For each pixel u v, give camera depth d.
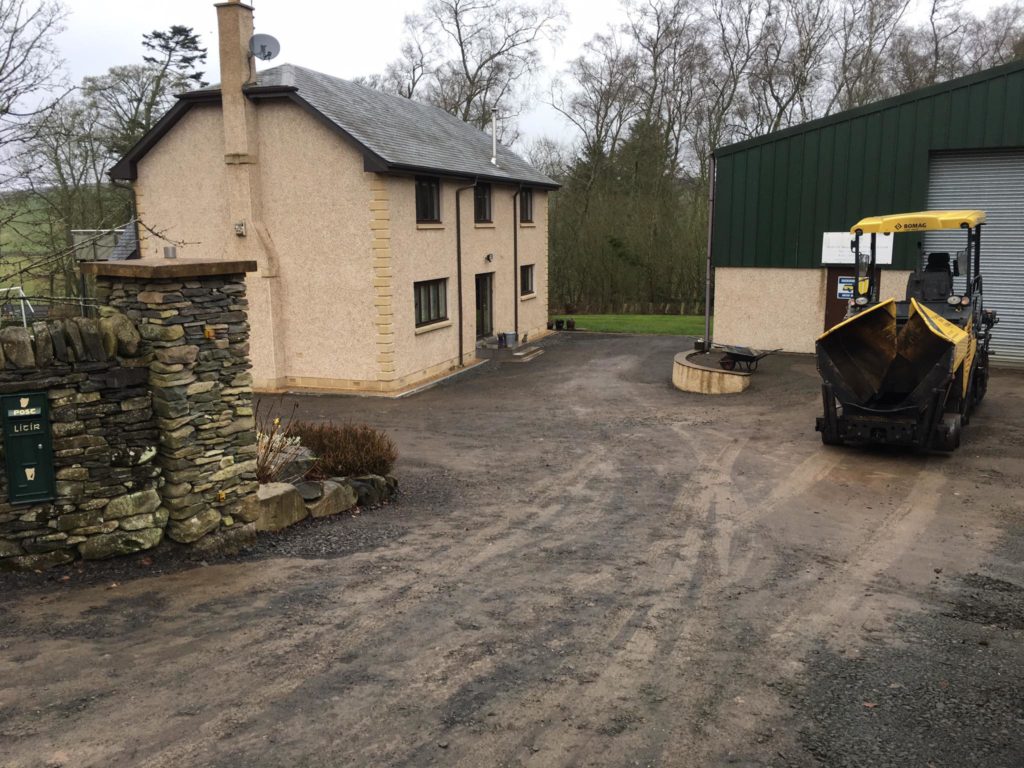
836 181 19.62
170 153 19.08
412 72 42.81
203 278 6.96
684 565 7.17
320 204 18.36
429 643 5.45
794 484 10.07
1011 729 4.38
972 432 12.47
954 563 7.17
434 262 20.56
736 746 4.21
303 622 5.77
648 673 5.04
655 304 38.09
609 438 13.27
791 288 20.50
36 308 11.11
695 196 38.53
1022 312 18.42
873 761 4.08
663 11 40.69
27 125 12.50
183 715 4.43
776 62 39.56
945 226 12.04
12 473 6.32
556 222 39.03
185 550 7.06
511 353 24.55
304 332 19.06
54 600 6.05
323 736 4.25
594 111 41.97
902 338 10.76
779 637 5.60
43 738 4.17
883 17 39.44
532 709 4.57
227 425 7.27
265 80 18.62
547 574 6.91
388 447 10.46
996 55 39.34
